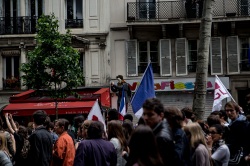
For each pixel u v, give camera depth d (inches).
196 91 652.7
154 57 1178.6
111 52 1177.4
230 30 1160.2
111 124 382.9
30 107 1101.1
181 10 1171.9
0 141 396.8
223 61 1165.1
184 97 1150.3
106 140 361.4
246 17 1134.4
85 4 1190.3
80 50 1181.7
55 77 1008.2
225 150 386.0
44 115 453.4
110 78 1169.4
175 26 1164.5
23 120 1146.0
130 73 1167.6
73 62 1007.6
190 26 1163.9
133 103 556.4
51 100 1115.3
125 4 1182.3
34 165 438.9
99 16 1186.6
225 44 1165.1
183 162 292.4
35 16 1210.6
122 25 1176.2
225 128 431.8
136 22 1149.7
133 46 1167.6
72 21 1195.3
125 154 374.0
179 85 1149.7
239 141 422.3
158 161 225.5
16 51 1203.9
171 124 308.3
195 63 1170.6
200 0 1152.8
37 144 438.0
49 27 1005.8
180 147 296.2
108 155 345.7
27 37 1195.9
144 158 225.1
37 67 1007.0
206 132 454.9
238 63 1154.7
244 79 1154.7
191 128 350.9
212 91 1144.8
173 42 1173.1
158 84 1159.0
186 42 1167.0
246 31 1158.3
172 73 1170.6
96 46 1181.7
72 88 1114.7
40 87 1021.2
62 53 1000.9
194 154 346.0
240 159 419.2
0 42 1206.3
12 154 475.5
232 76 1157.7
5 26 1213.7
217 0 1162.0
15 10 1222.3
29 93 1163.9
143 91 555.5
